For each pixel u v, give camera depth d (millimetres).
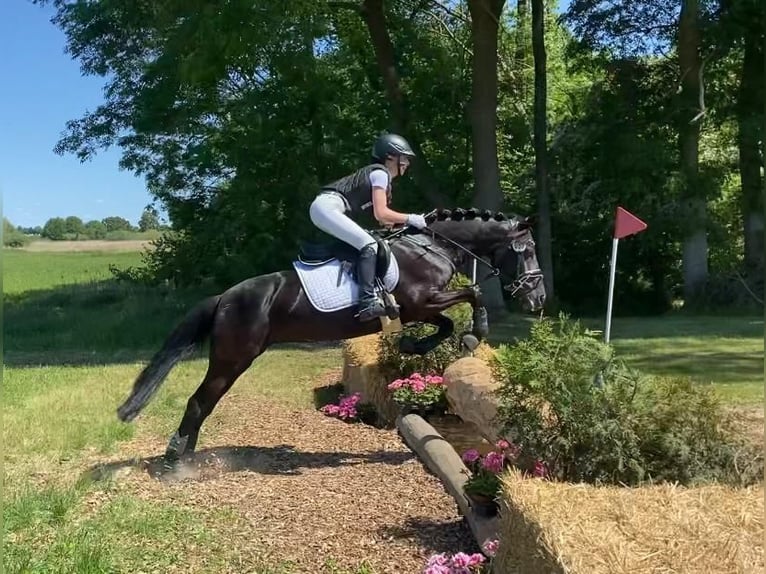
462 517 4852
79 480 5633
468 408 5992
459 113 20578
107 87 21469
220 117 19469
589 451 3854
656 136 21031
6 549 4262
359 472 5996
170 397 9195
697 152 20125
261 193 17938
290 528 4742
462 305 8141
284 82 17312
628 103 21469
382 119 19625
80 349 14711
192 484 5746
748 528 2871
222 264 19516
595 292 23156
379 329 6141
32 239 61781
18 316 19391
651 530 2832
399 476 5848
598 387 3928
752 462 3760
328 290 6031
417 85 19922
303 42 16016
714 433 3820
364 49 20312
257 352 6113
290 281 6121
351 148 18625
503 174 23797
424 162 18641
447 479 5230
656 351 12453
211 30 15094
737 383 9336
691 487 3369
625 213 5453
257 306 6051
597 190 21672
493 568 3570
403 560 4227
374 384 8086
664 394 3920
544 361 4000
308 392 9695
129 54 21188
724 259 22078
